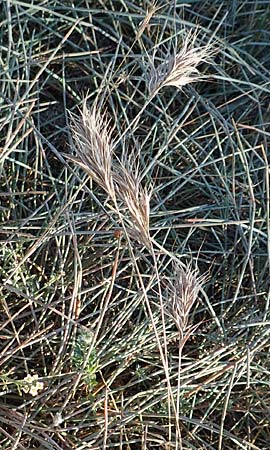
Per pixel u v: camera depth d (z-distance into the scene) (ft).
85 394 2.86
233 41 3.65
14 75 3.30
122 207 2.94
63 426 2.80
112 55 3.31
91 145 1.95
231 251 3.16
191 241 3.27
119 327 2.85
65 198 2.87
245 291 3.21
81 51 3.52
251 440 3.05
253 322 3.03
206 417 3.00
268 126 3.43
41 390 2.82
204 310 3.16
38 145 3.02
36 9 3.32
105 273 3.11
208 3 3.64
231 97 3.55
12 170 3.12
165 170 3.33
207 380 2.76
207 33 3.54
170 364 2.87
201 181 3.34
